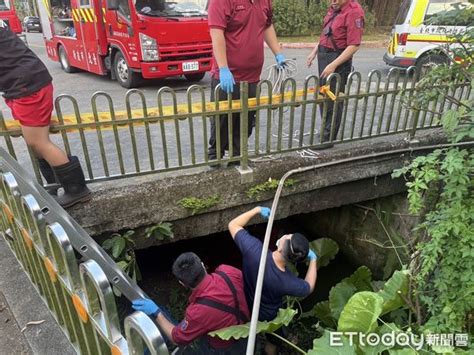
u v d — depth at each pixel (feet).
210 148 11.91
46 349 6.05
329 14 13.28
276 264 9.14
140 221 10.18
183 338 8.11
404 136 13.97
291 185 12.10
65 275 5.30
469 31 8.80
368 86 12.34
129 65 22.33
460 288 8.72
